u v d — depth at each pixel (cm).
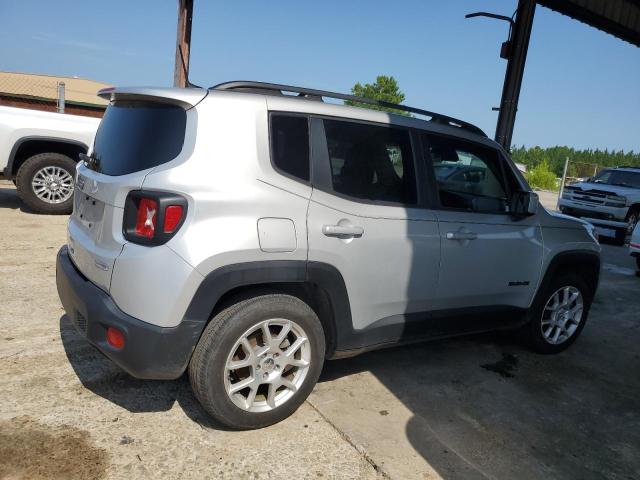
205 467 249
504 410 338
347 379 358
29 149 770
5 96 3209
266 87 293
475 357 423
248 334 268
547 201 2689
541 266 405
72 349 354
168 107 269
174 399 306
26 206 830
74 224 315
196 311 250
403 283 323
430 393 350
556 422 331
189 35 755
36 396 294
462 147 365
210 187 252
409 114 360
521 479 267
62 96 2086
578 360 445
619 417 347
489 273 372
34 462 240
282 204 271
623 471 285
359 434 290
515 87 833
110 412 286
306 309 284
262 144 272
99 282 262
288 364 285
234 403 269
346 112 309
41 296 445
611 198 1273
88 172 302
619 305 652
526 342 443
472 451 287
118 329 246
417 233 326
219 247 250
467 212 361
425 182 339
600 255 453
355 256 297
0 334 367
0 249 571
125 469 242
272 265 265
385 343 330
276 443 273
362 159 310
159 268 243
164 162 255
